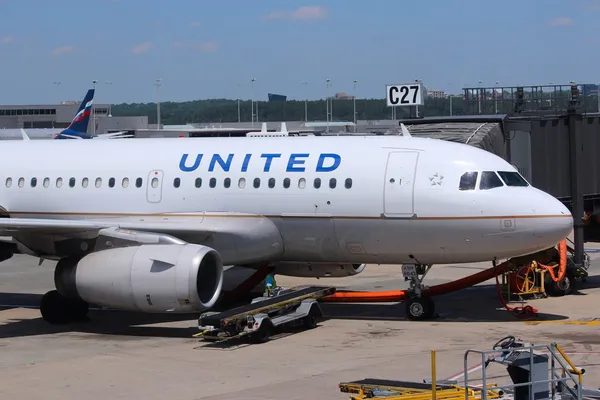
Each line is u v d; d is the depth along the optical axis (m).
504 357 16.31
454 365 20.39
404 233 25.73
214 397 17.89
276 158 27.53
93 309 29.91
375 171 26.11
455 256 25.81
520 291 30.42
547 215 24.77
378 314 28.09
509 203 24.81
